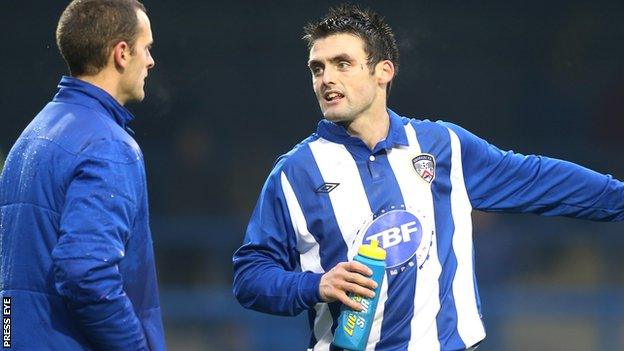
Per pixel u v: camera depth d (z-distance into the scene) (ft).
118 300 40.16
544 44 129.59
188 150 127.54
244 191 128.16
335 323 45.91
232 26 127.24
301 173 46.19
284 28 127.65
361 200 45.70
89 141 41.52
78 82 43.39
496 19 128.57
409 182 46.11
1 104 124.57
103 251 39.60
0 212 43.39
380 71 46.68
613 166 130.00
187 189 127.54
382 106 46.88
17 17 123.85
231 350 107.86
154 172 127.13
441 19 127.95
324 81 45.57
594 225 120.26
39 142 42.39
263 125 128.47
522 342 109.29
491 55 128.98
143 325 43.21
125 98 44.55
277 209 46.37
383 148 46.21
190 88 127.65
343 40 45.55
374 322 45.01
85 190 40.34
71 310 40.47
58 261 39.42
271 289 44.75
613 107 129.59
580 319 109.19
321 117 129.59
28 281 41.96
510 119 129.90
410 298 45.09
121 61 43.57
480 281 117.91
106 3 43.37
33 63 124.67
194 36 127.03
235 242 121.60
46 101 125.18
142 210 42.70
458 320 45.78
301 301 44.01
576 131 130.31
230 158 128.47
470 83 129.39
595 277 118.73
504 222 121.39
